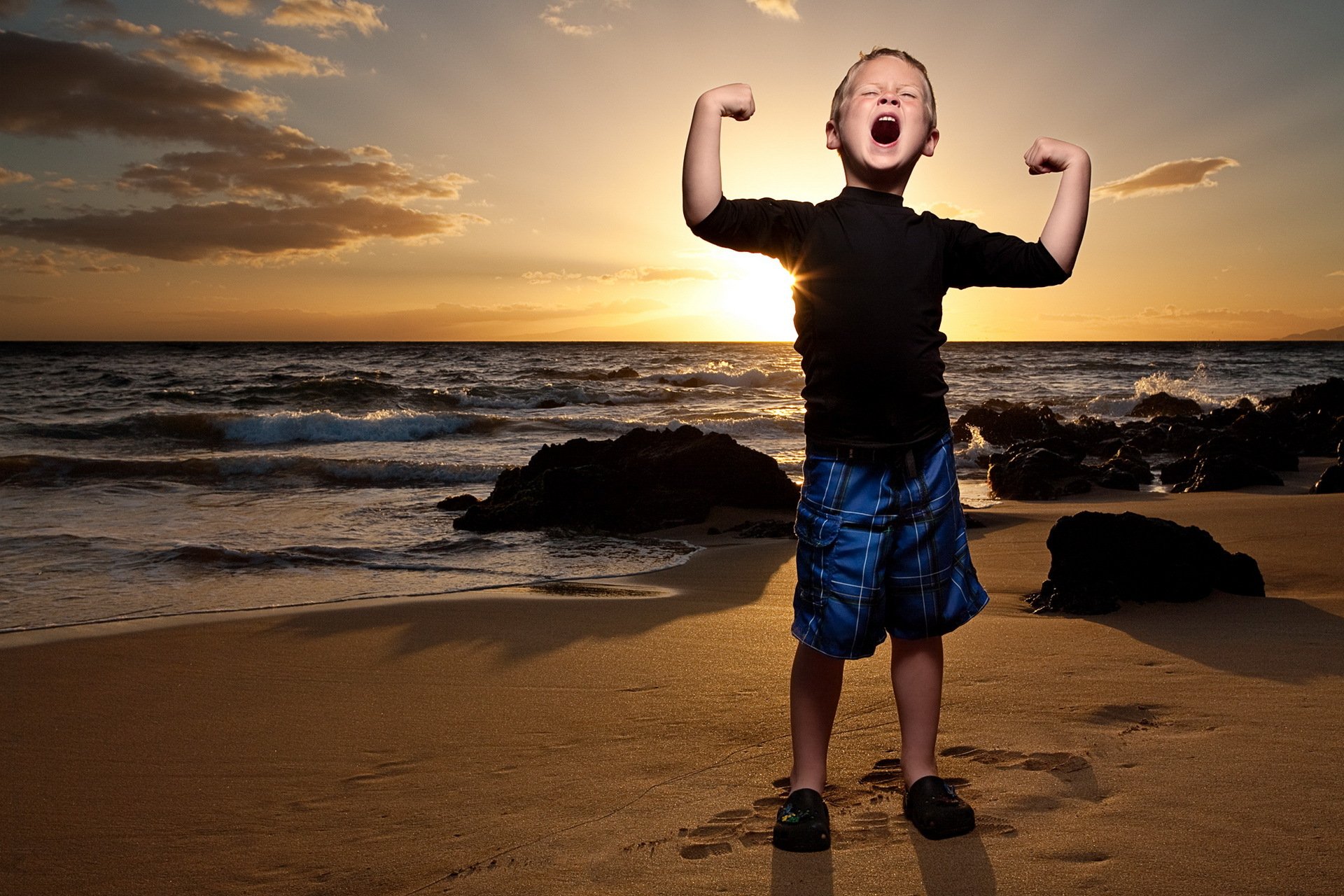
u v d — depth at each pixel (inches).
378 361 2185.0
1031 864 72.9
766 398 1145.4
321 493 430.9
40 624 198.8
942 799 80.6
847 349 79.9
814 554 84.1
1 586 238.4
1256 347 4517.7
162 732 129.2
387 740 121.6
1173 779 88.0
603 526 336.5
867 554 81.8
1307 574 203.9
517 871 78.8
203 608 215.2
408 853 85.9
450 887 77.0
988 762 95.7
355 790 104.7
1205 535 185.5
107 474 464.1
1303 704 110.7
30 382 1270.9
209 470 477.1
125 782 110.7
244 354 2832.2
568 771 105.0
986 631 161.3
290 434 669.9
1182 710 110.1
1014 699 118.1
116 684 153.3
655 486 358.0
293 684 151.2
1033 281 79.6
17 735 128.6
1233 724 103.8
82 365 1818.4
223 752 120.0
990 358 2714.1
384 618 197.9
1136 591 181.2
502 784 102.4
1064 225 78.2
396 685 148.6
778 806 88.6
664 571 259.9
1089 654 141.9
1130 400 1019.9
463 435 705.0
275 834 93.5
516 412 981.8
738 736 114.8
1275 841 74.5
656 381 1443.2
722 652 163.0
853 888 71.1
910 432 81.9
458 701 137.9
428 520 358.3
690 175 78.9
